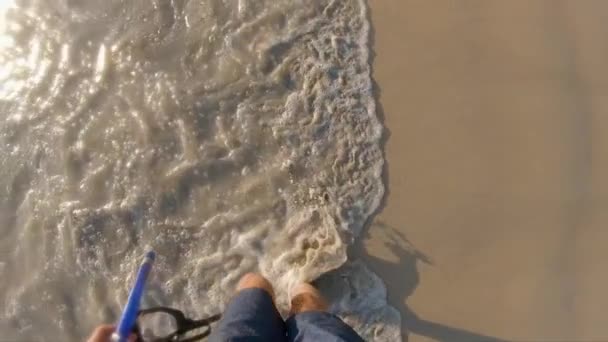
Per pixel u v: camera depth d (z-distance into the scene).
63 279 1.73
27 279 1.74
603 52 1.71
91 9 1.90
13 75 1.88
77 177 1.78
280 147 1.74
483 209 1.67
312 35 1.79
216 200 1.73
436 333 1.62
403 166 1.70
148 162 1.76
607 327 1.59
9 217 1.79
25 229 1.77
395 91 1.74
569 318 1.60
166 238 1.72
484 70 1.73
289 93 1.77
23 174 1.80
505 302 1.62
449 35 1.76
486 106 1.72
